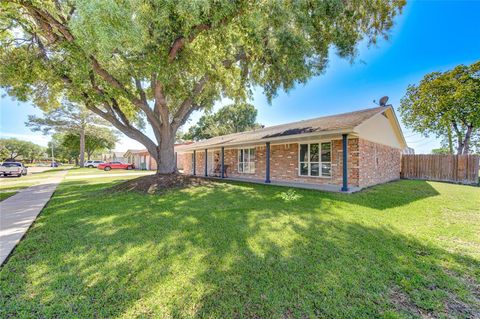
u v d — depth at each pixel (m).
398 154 14.12
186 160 21.03
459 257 2.91
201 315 1.87
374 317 1.84
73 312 1.89
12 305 1.98
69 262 2.77
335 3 6.51
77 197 7.37
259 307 1.95
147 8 5.01
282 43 6.86
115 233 3.78
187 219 4.55
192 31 6.06
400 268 2.62
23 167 20.84
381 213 5.04
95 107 8.80
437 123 15.50
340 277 2.42
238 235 3.64
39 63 7.04
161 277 2.42
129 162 37.88
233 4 5.53
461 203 6.15
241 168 14.35
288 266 2.65
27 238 3.60
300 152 10.71
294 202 6.10
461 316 1.87
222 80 9.27
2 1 5.27
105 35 4.38
